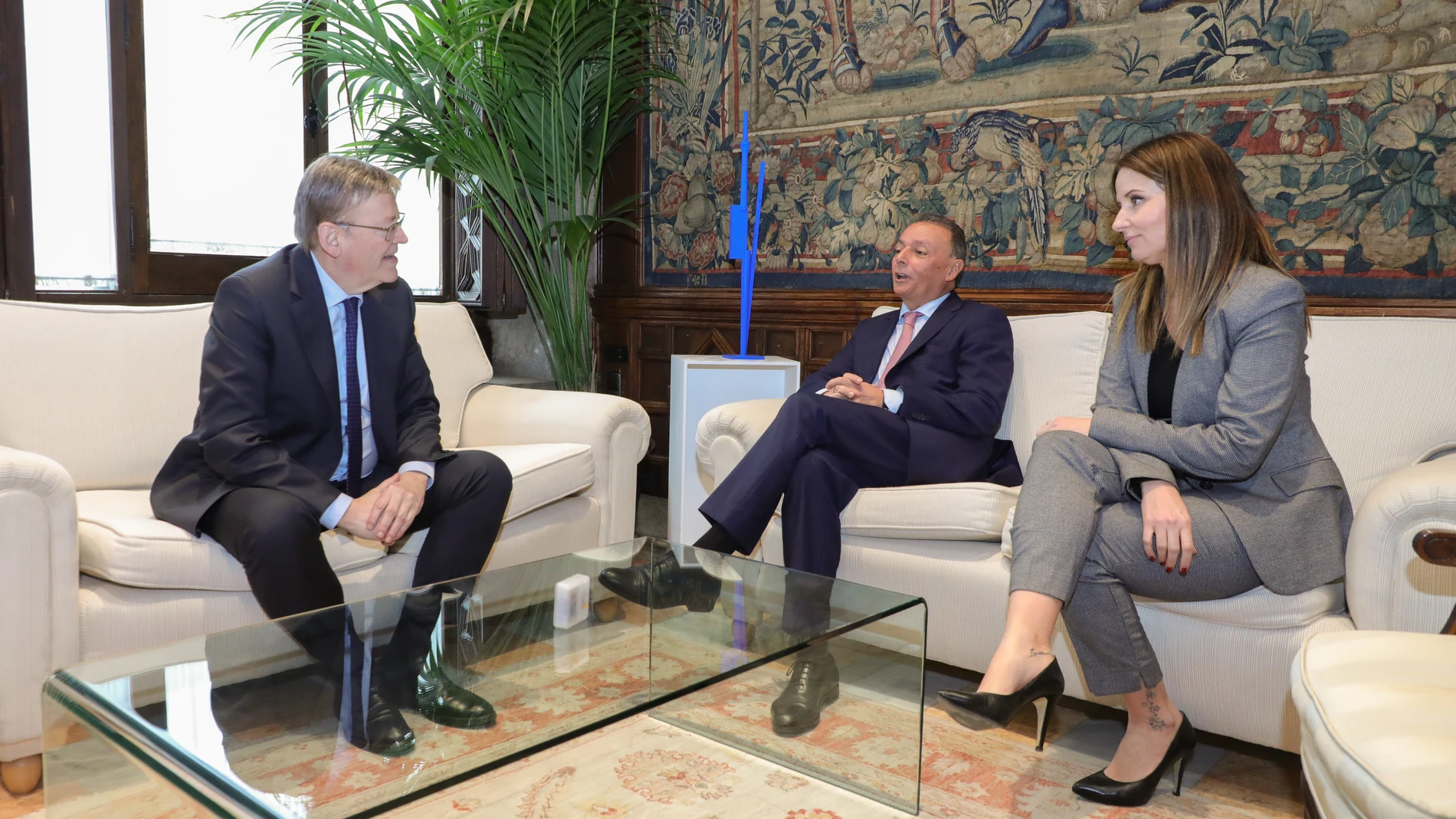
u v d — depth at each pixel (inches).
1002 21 124.5
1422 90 98.8
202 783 39.9
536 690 53.3
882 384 102.4
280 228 141.2
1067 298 121.3
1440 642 44.8
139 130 123.5
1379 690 40.6
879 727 61.0
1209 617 66.4
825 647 62.4
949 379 96.3
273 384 78.5
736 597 64.6
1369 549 61.0
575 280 149.8
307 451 80.7
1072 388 92.9
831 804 60.5
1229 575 63.5
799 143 145.9
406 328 86.7
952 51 129.3
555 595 63.8
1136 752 66.0
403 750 45.6
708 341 159.3
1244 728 66.3
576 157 148.3
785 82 146.5
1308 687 43.2
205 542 72.1
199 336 91.8
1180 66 112.3
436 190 163.0
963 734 77.3
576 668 57.0
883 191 137.6
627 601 66.9
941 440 88.9
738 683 68.4
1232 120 109.6
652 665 57.4
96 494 82.3
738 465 83.9
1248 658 65.4
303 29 140.9
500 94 140.6
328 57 132.6
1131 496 65.8
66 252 118.4
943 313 100.3
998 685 55.2
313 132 143.5
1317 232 105.7
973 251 129.8
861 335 106.8
